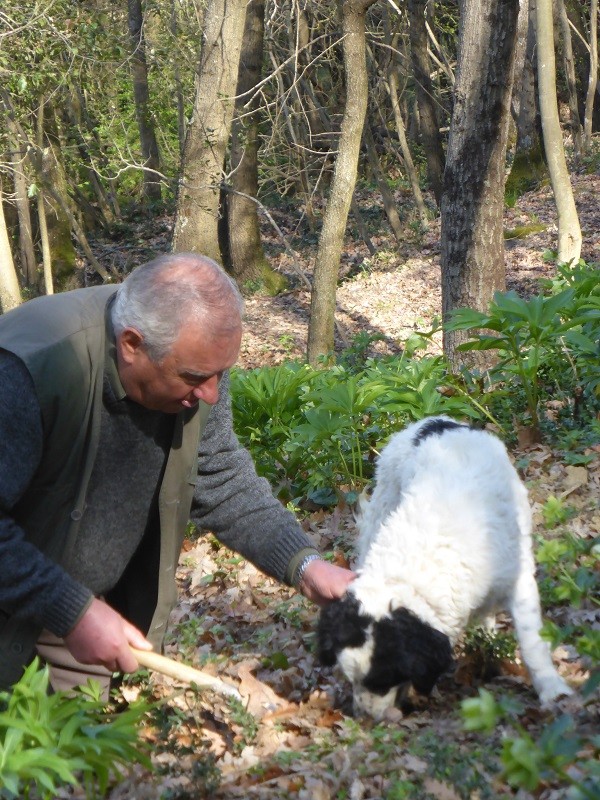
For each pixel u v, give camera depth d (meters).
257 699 4.11
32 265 24.03
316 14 24.12
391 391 7.21
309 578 3.77
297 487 7.35
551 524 3.62
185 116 27.72
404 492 4.20
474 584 3.79
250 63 22.44
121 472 3.40
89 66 17.02
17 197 21.03
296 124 24.81
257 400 7.88
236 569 6.13
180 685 4.10
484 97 9.39
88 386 3.18
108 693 3.71
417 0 25.91
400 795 3.06
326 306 15.20
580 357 7.41
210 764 3.38
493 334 9.40
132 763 3.08
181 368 3.07
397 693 3.71
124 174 31.58
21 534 3.11
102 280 25.81
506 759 2.14
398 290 22.56
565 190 14.30
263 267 24.28
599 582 4.47
